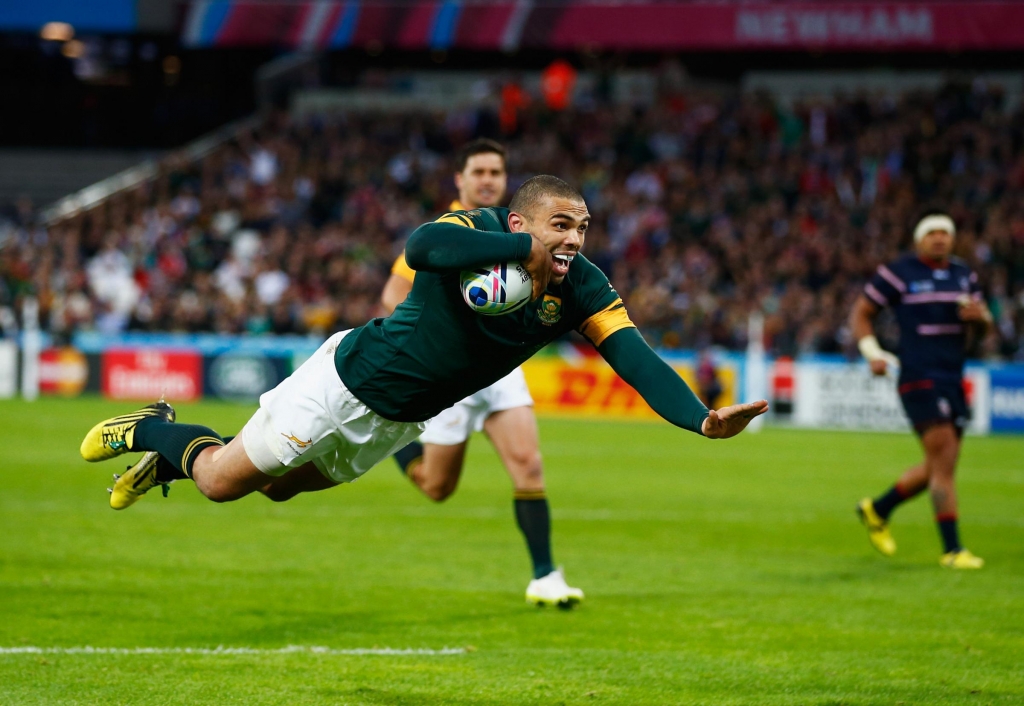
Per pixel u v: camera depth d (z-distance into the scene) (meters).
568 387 75.50
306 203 98.56
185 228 97.12
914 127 98.00
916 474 29.02
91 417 62.88
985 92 101.56
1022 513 38.22
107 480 40.72
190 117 122.12
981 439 65.75
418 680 17.44
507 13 96.81
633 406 74.31
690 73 117.88
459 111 108.81
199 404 73.69
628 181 97.94
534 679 17.61
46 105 120.94
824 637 20.75
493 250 14.38
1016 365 69.56
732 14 95.31
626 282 86.31
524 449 23.34
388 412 16.09
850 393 71.38
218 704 16.06
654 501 39.53
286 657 18.64
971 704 16.64
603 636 20.58
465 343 15.62
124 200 101.56
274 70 121.00
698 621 21.92
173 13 97.69
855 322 30.09
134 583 24.23
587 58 118.88
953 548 28.44
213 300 86.31
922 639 20.69
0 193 113.31
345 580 25.17
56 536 29.72
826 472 48.94
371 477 45.06
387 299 23.19
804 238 88.31
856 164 95.50
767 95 104.31
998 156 94.75
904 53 112.62
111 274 92.06
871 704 16.58
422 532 32.03
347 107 116.25
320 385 16.16
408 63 121.56
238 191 100.75
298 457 16.38
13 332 85.88
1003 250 83.94
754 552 30.12
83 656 18.44
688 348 79.50
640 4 95.94
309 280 87.88
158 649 19.00
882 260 84.00
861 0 93.75
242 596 23.28
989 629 21.55
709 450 56.69
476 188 24.44
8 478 40.81
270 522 33.22
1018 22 91.12
